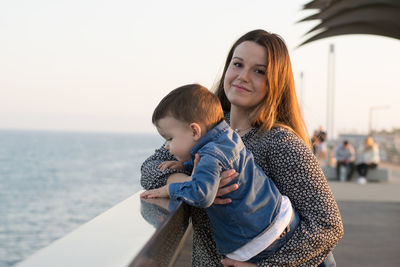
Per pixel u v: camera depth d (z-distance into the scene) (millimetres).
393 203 9234
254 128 1781
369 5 7703
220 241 1635
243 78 1795
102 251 800
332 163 18266
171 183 1543
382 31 9008
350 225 6629
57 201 67062
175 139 1615
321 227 1571
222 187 1509
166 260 1137
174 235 1260
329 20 8516
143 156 182875
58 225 50219
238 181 1507
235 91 1832
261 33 1857
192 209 1761
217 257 1776
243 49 1820
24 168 120812
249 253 1566
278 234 1539
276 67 1786
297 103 1886
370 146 16047
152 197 1559
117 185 84000
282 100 1862
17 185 87562
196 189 1408
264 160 1677
